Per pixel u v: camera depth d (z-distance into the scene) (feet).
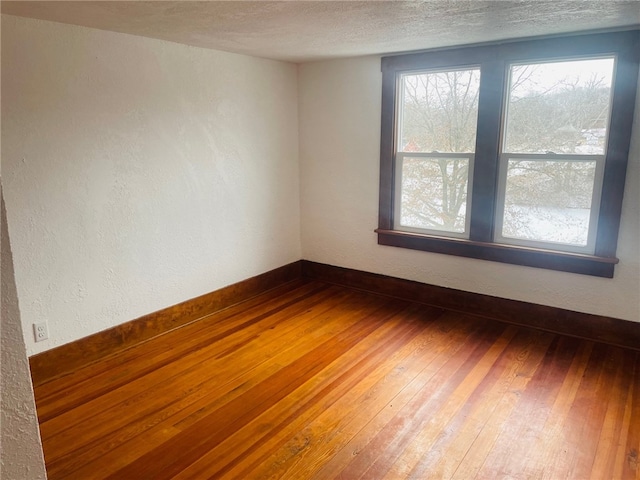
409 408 8.23
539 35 10.00
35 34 8.27
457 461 6.91
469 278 12.23
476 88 11.40
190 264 11.78
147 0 6.89
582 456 6.98
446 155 12.09
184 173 11.27
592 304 10.62
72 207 9.22
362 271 14.15
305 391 8.79
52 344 9.23
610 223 10.05
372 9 7.52
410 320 12.01
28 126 8.39
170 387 8.95
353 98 13.17
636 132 9.55
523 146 11.02
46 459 6.97
